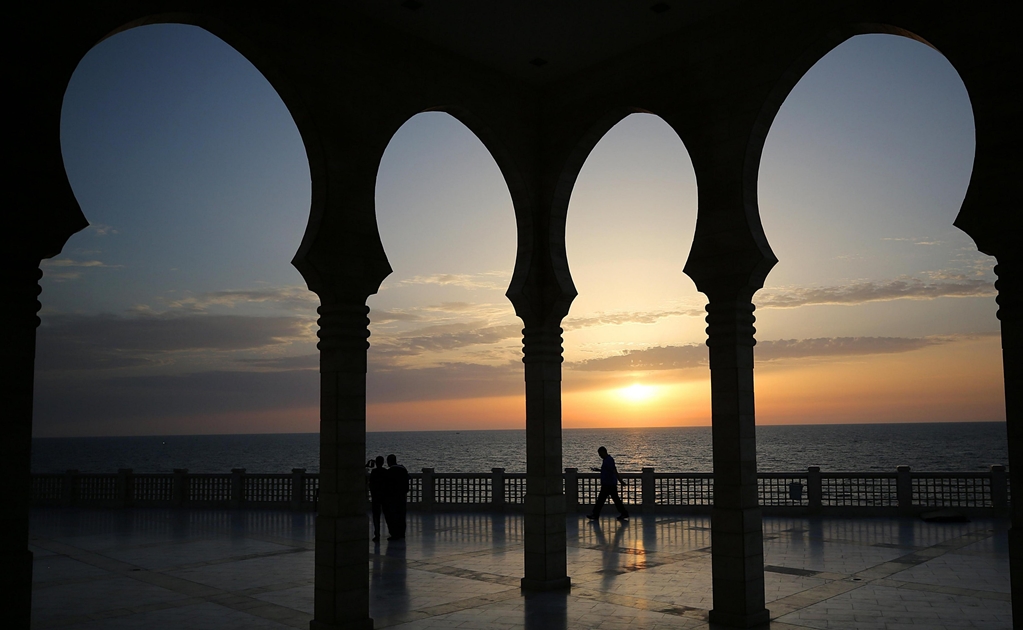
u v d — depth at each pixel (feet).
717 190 30.58
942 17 24.41
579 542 49.19
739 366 29.45
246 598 34.81
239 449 633.20
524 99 37.06
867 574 37.65
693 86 31.73
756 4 29.91
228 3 26.48
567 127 36.37
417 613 30.96
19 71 21.38
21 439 20.75
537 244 36.47
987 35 23.32
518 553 45.73
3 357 20.58
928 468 233.96
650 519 60.70
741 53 30.25
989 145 22.97
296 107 28.78
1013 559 21.77
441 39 32.91
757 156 30.35
